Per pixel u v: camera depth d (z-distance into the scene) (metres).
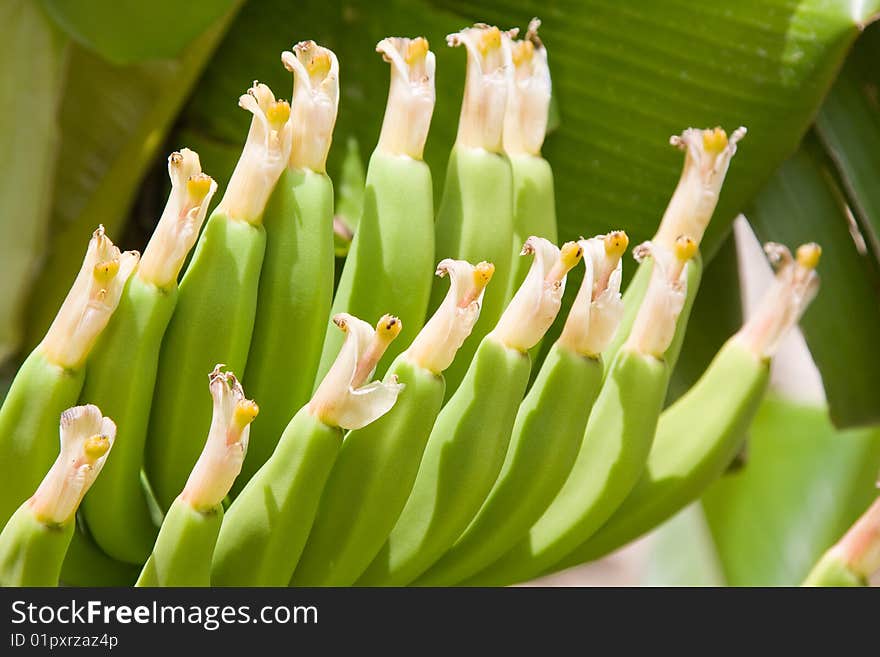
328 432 0.88
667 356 0.94
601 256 0.90
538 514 0.91
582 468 0.93
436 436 0.90
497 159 0.93
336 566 0.89
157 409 0.90
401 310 0.91
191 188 0.88
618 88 1.01
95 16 1.00
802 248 0.95
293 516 0.88
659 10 1.00
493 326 0.93
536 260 0.89
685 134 0.93
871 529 0.92
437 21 1.02
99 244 0.88
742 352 0.95
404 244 0.91
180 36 1.01
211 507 0.87
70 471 0.86
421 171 0.91
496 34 0.93
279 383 0.91
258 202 0.89
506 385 0.89
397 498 0.89
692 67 1.01
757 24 1.00
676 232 0.94
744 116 1.01
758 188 1.02
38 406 0.88
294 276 0.90
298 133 0.90
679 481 0.95
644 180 1.02
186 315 0.89
